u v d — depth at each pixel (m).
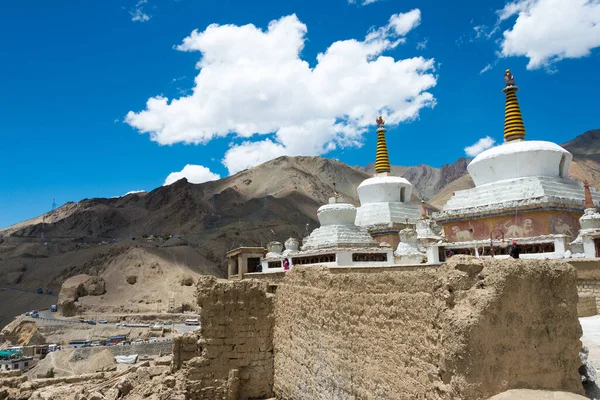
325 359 21.94
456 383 12.89
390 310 16.98
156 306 113.56
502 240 36.56
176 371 31.41
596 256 31.97
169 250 146.50
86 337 89.44
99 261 149.00
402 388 15.97
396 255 39.19
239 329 30.28
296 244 50.97
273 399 28.77
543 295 14.03
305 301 24.86
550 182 39.88
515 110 44.75
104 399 32.88
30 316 109.19
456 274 13.99
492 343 13.07
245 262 48.78
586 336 21.27
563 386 13.65
